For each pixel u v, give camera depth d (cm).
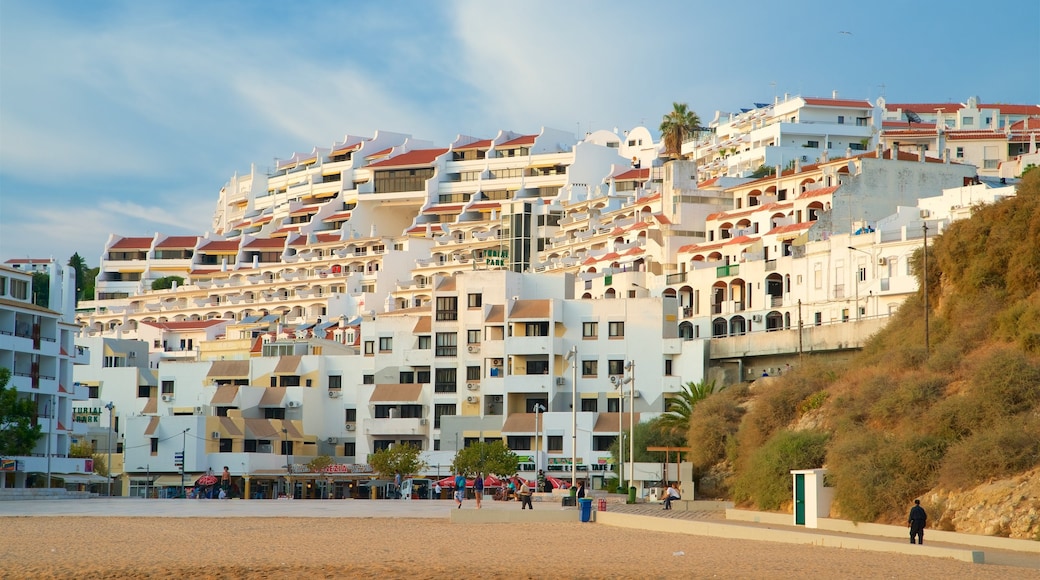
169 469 14600
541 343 14450
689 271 16600
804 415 9388
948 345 8756
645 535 6894
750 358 13588
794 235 15838
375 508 9306
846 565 5409
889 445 7344
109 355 18012
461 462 13175
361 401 15588
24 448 10931
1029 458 6594
